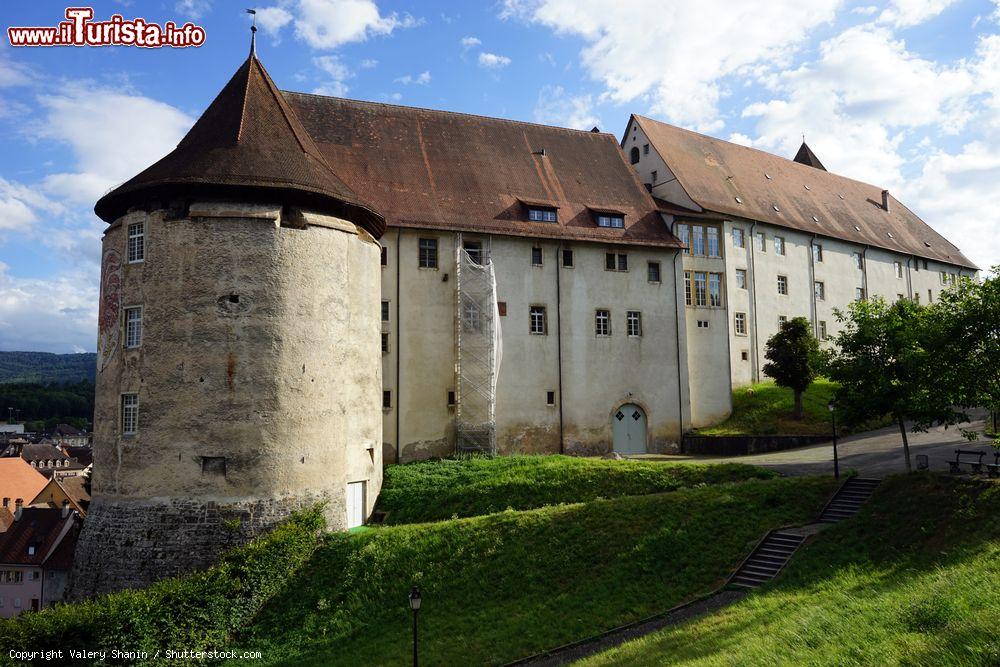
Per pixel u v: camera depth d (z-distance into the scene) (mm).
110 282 26766
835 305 54344
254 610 22609
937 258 65188
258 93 28375
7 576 43188
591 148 45156
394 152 38500
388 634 21078
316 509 25344
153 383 24750
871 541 20016
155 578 23422
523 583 22281
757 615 16750
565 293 38656
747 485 25562
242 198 25641
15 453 98625
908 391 22391
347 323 27656
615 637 18453
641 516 24297
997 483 20719
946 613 13508
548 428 37500
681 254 41781
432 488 29625
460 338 35562
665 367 40406
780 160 58188
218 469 24281
